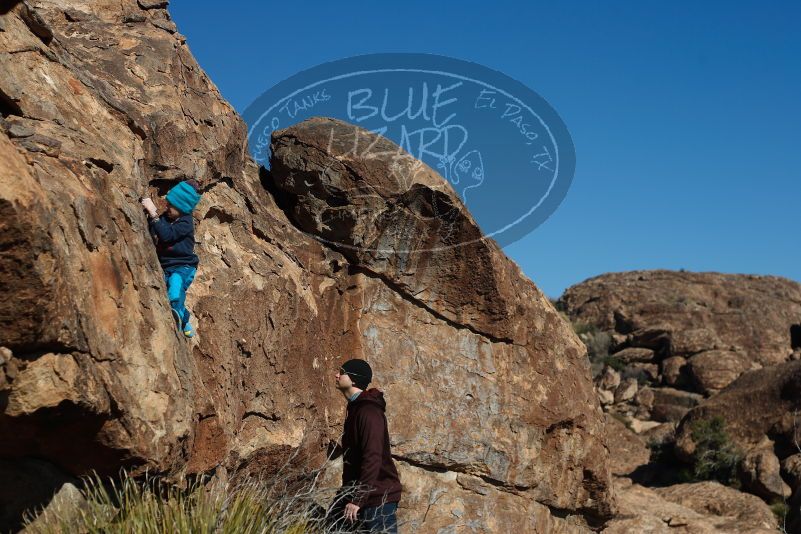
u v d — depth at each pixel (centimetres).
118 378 445
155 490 515
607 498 1130
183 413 504
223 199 733
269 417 712
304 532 556
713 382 3294
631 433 2805
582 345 1155
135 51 688
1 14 497
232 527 505
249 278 710
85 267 427
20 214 363
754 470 2197
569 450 1065
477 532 945
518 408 1002
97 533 453
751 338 3925
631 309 4166
